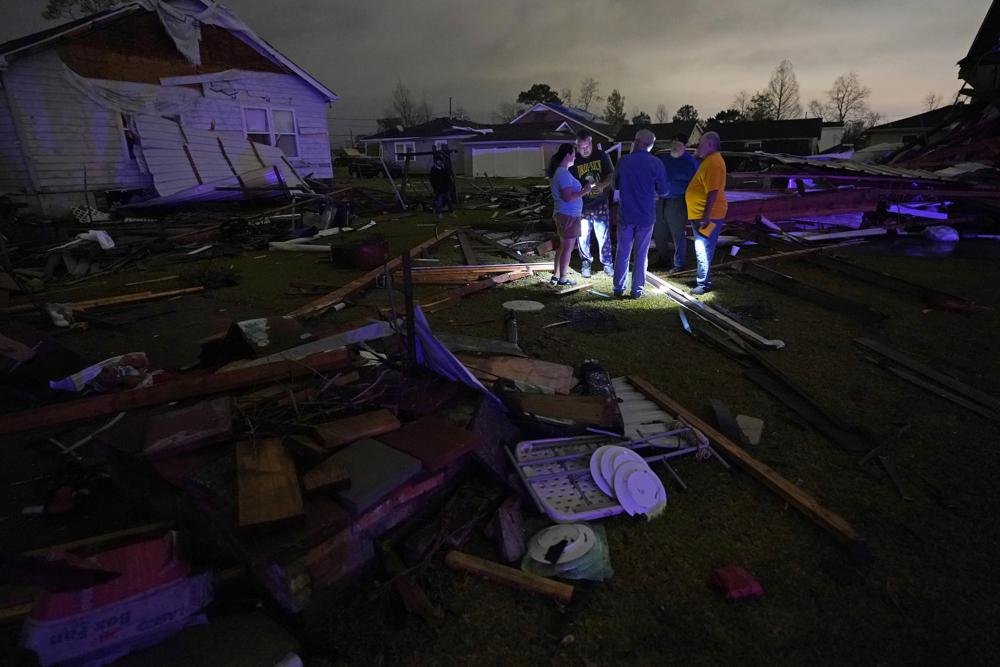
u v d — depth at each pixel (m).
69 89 13.53
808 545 2.68
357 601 2.27
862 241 10.89
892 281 7.45
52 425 3.04
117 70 14.36
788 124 45.56
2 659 1.95
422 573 2.38
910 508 2.98
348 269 8.84
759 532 2.77
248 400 3.01
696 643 2.14
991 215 11.34
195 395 3.27
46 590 1.92
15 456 3.42
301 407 2.97
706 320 6.05
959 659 2.09
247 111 17.83
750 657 2.08
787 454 3.48
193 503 2.35
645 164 6.30
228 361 4.07
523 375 4.06
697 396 4.26
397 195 17.78
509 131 43.34
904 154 18.27
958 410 4.08
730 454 3.35
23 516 2.85
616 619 2.24
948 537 2.76
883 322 6.03
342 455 2.50
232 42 16.94
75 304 6.54
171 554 2.11
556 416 3.34
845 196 11.57
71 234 11.33
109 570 1.94
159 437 2.53
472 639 2.13
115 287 7.84
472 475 2.97
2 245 8.20
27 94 12.90
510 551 2.50
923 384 4.43
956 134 17.64
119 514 2.86
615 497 2.85
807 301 6.86
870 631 2.21
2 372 4.05
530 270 8.39
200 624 2.09
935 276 8.09
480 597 2.33
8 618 2.10
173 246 10.76
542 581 2.35
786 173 13.04
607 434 3.38
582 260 8.16
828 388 4.41
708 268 7.01
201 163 15.78
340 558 2.20
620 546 2.64
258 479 2.28
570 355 5.01
